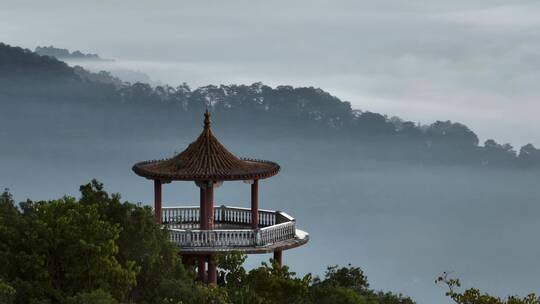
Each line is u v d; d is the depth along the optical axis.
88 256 79.81
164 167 106.88
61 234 81.00
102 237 81.31
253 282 88.19
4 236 80.69
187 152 108.25
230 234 102.94
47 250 80.31
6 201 86.69
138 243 86.81
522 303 85.31
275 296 87.31
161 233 91.00
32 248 80.12
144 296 85.50
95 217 82.62
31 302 76.50
